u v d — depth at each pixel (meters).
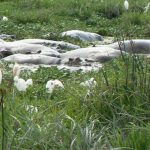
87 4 27.83
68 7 27.59
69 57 15.02
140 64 8.59
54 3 28.53
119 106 8.20
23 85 6.84
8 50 15.58
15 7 27.48
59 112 7.89
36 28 21.45
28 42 17.02
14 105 7.49
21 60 14.34
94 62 14.62
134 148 6.38
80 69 12.91
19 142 6.55
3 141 6.12
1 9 26.53
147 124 7.33
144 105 8.02
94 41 19.69
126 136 6.88
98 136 6.69
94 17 25.28
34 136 6.61
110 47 15.80
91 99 8.30
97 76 10.48
